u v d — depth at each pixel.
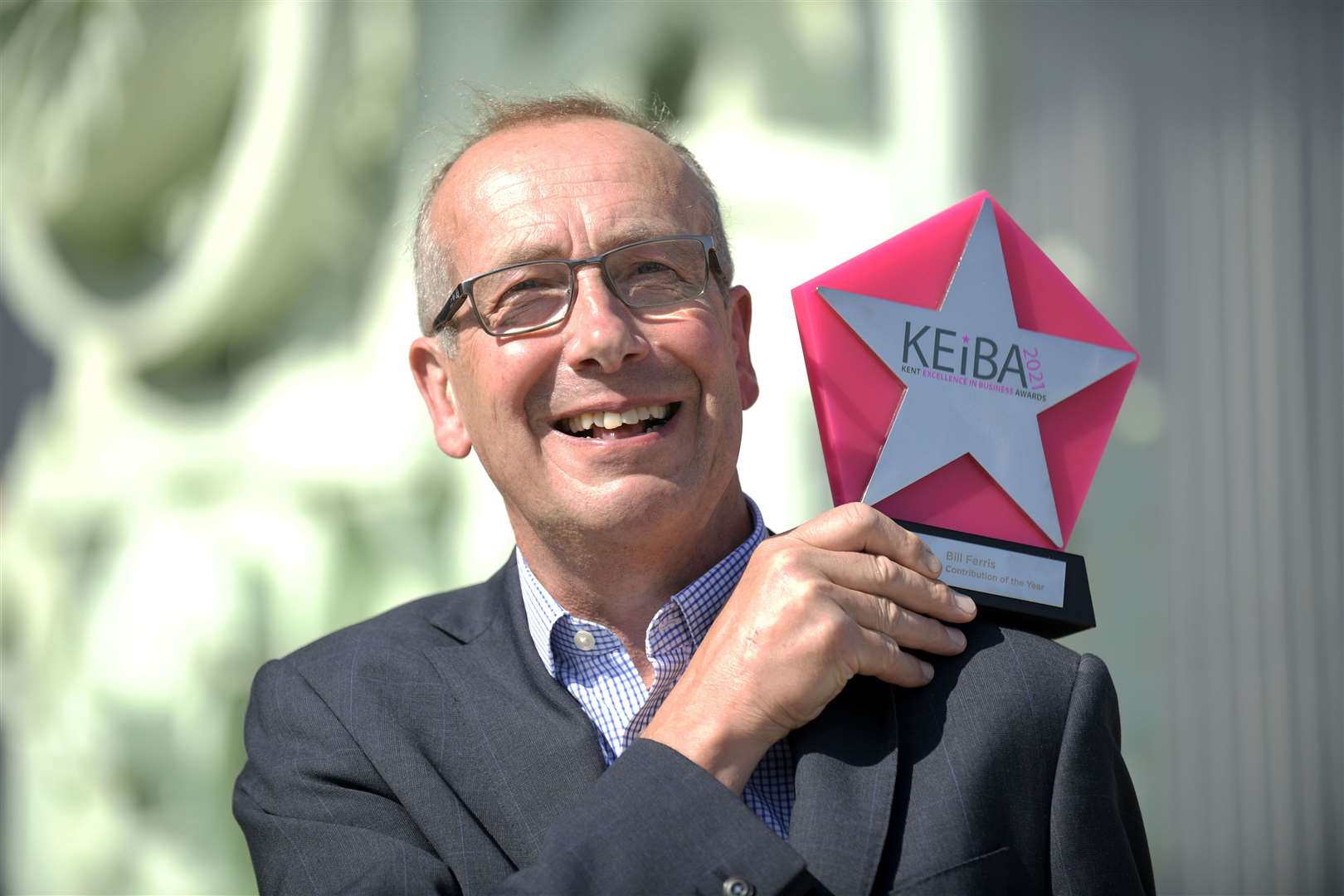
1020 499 5.62
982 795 5.01
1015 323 5.75
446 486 16.50
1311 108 18.72
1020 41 18.67
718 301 5.54
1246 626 17.67
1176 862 17.06
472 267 5.55
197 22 18.09
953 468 5.61
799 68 15.96
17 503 20.34
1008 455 5.64
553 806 5.20
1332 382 18.23
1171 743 17.27
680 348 5.34
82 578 18.48
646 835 4.73
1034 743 5.15
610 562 5.46
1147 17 19.39
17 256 20.70
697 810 4.77
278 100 17.09
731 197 15.21
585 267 5.35
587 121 5.71
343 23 17.05
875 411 5.57
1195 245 18.81
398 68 17.52
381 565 16.86
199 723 16.30
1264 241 18.64
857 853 4.87
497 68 16.86
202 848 16.38
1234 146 18.91
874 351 5.57
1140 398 17.98
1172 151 19.06
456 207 5.66
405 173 17.38
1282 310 18.45
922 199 15.34
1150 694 17.02
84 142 19.38
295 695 5.80
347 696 5.66
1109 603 17.09
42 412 22.75
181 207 20.22
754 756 4.96
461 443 6.07
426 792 5.34
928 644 5.20
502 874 5.17
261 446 17.20
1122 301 18.92
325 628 16.55
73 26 19.95
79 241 20.61
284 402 17.50
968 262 5.74
